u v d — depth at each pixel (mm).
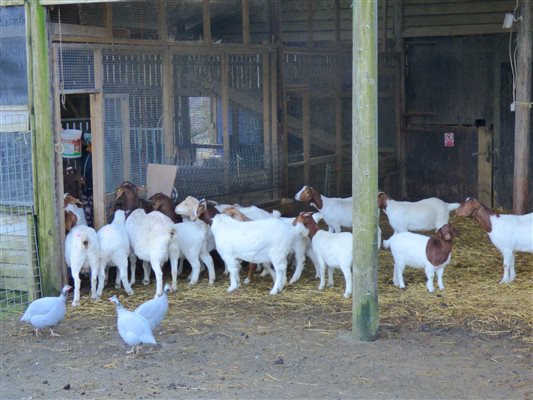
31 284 8672
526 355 6746
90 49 9070
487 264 10023
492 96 13922
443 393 5922
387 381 6191
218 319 7961
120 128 9625
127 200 9492
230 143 11367
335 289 8938
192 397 5969
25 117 8516
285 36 14117
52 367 6777
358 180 7012
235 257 8852
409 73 14711
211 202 10180
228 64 11281
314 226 8953
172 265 9031
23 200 8648
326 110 13547
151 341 6738
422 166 14750
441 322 7676
